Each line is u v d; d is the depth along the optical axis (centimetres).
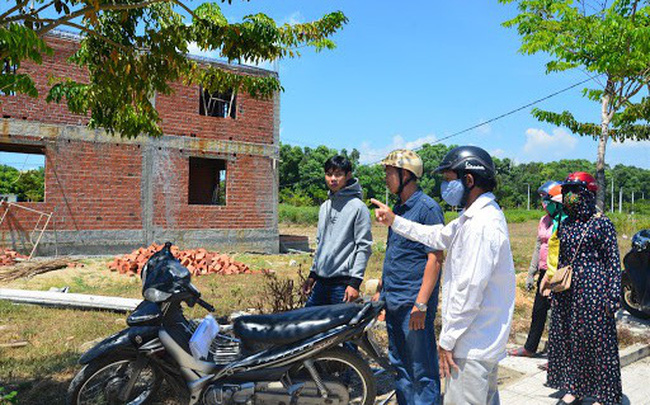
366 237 389
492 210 240
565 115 1402
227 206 1608
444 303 254
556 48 1091
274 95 1700
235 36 531
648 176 17375
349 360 344
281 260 1467
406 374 328
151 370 375
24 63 1289
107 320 643
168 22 617
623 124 1420
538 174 14825
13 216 1297
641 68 1086
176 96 1523
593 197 390
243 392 329
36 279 994
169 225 1504
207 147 1573
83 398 341
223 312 687
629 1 998
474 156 251
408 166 323
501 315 241
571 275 379
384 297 340
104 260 1298
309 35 859
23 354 497
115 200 1424
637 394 416
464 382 241
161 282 339
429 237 286
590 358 371
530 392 411
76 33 1353
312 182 9581
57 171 1348
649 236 655
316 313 344
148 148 1472
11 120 1287
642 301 666
